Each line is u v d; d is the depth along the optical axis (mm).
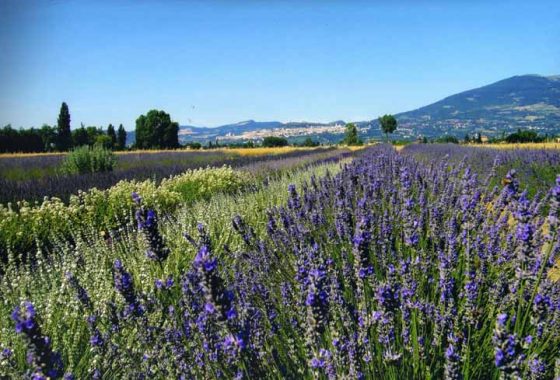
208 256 2430
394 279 3340
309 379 2920
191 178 13969
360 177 8367
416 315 3291
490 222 5246
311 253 3773
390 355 2842
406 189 6027
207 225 6918
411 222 4617
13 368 3090
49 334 3670
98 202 9156
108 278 5043
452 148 28453
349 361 2650
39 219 7727
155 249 3398
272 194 10016
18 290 4629
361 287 3428
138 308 3240
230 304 2482
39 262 5219
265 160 26453
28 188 11578
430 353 3137
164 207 9844
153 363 3178
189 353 3209
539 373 2615
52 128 77375
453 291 3930
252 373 2840
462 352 2982
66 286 4176
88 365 3396
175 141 75000
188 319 3529
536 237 3377
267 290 4047
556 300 3150
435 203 5863
